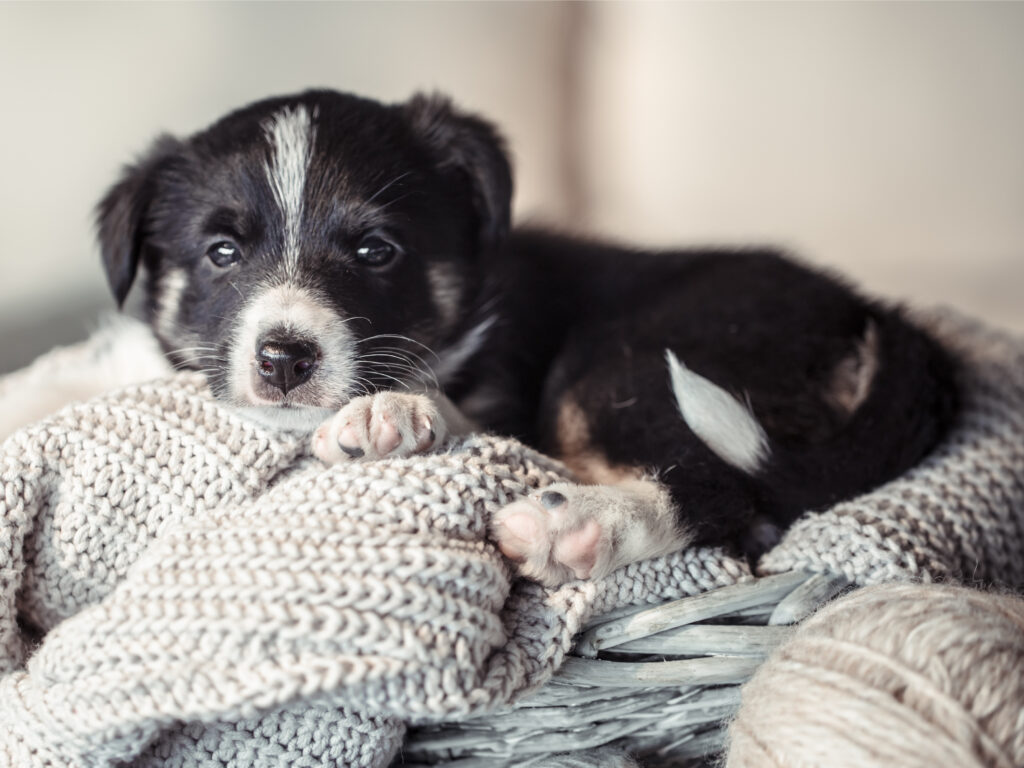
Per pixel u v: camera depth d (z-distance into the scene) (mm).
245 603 323
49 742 341
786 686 334
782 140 806
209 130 476
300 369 413
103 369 499
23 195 638
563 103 820
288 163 448
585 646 363
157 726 332
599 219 801
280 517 343
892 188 804
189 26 656
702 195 827
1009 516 419
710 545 392
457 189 493
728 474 414
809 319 473
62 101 636
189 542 343
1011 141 785
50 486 376
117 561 375
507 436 446
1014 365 485
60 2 625
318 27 696
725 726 369
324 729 344
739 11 783
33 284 648
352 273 445
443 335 482
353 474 353
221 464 380
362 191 449
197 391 398
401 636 321
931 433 429
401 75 739
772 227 824
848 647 333
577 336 507
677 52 798
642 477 413
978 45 769
